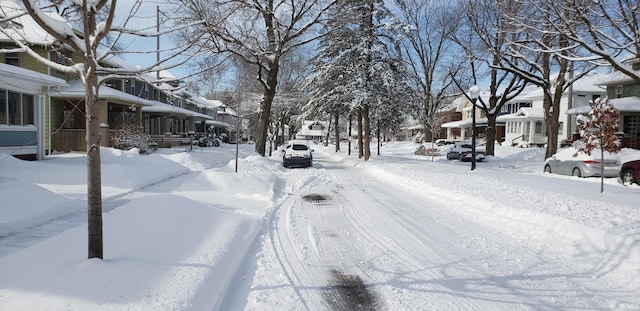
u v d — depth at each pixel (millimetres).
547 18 8758
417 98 26719
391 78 24234
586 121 11570
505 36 15281
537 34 13227
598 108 10961
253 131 42562
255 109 34906
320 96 28719
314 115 31031
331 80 27094
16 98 14016
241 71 17859
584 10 8250
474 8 20953
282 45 19547
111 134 22656
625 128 27844
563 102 43188
